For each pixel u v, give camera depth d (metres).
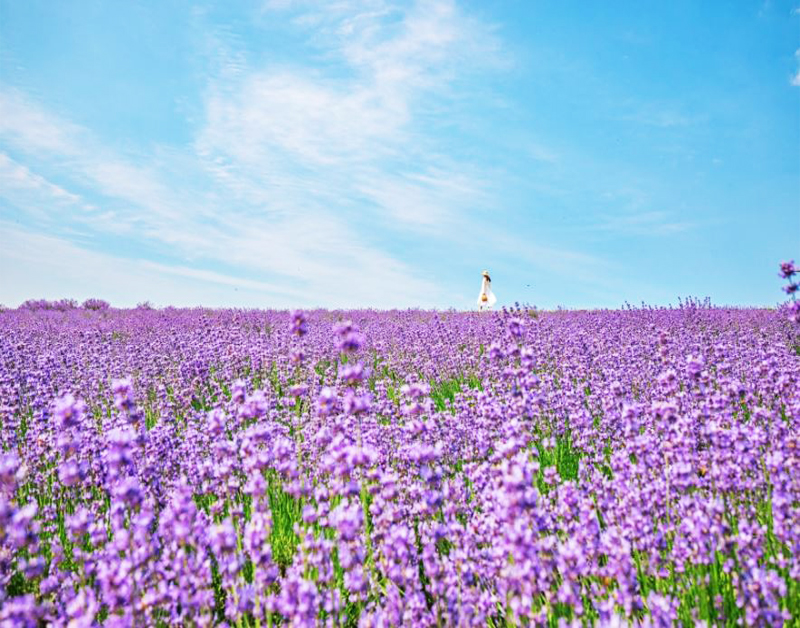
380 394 7.28
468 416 6.25
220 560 3.35
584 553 3.40
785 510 3.54
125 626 2.78
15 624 2.74
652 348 9.72
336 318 17.98
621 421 5.80
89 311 22.31
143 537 3.31
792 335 11.36
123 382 4.48
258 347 10.33
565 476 5.57
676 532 3.69
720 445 4.18
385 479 3.88
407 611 3.16
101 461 5.04
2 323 17.03
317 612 3.36
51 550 3.98
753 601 2.94
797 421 5.07
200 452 5.80
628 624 3.03
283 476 5.09
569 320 14.92
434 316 17.92
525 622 2.98
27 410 7.85
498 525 3.72
